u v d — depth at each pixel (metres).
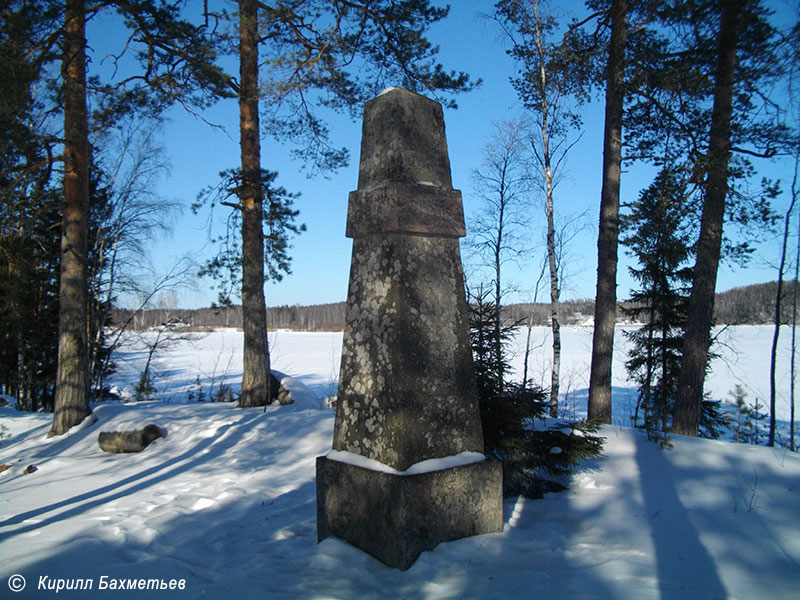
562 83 14.85
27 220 12.40
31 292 18.97
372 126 4.96
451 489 4.37
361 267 4.81
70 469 9.45
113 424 10.86
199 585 3.95
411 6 12.41
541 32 15.75
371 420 4.47
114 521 5.71
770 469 5.55
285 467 8.11
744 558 3.95
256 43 13.02
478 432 4.77
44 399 21.75
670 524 4.68
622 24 11.33
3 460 10.62
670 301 14.11
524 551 4.25
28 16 10.84
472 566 3.97
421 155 4.81
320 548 4.43
